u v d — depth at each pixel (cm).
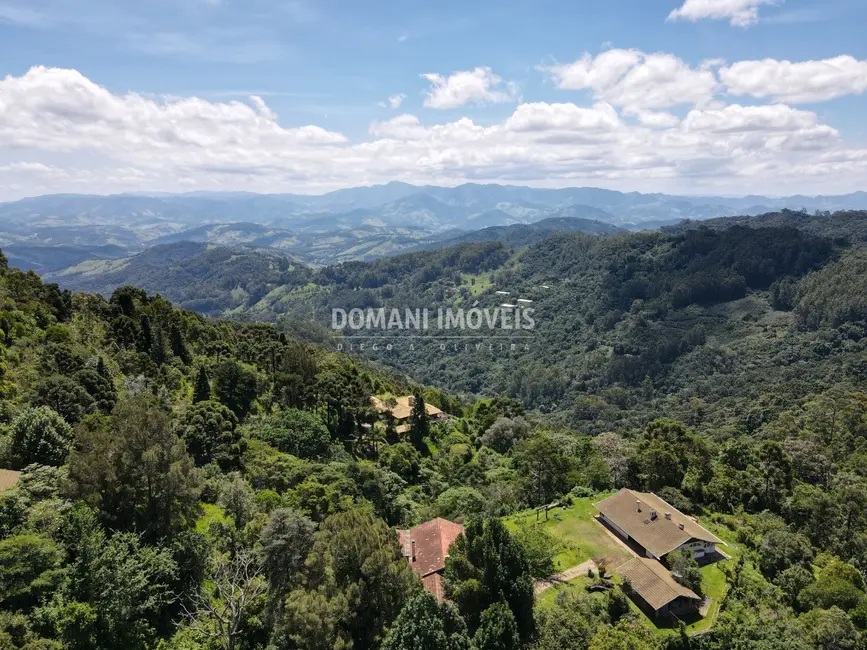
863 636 3753
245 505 4191
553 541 4594
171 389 7056
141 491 3447
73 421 4816
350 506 4591
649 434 7425
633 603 3988
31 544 2653
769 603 4166
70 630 2527
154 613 3023
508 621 2991
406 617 2725
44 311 6925
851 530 5619
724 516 5775
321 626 2708
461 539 3600
